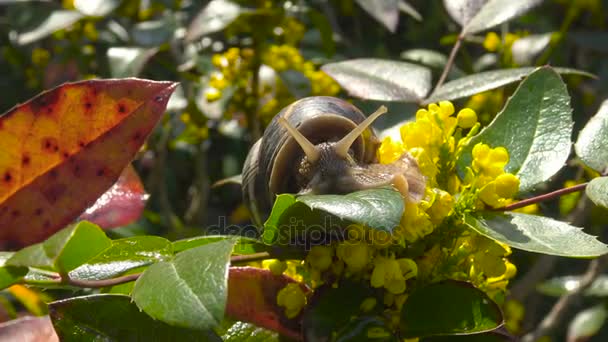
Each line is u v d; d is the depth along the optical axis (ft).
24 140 1.08
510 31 2.39
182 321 0.94
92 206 1.15
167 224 2.04
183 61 2.03
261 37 1.86
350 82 1.36
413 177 1.09
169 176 2.37
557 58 2.16
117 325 1.05
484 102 1.73
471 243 1.09
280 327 1.13
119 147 1.09
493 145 1.15
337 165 1.18
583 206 1.70
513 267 1.16
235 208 2.36
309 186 1.18
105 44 2.08
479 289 1.07
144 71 2.00
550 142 1.14
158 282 0.97
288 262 1.17
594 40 2.11
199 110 1.91
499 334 1.09
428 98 1.34
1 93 2.34
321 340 1.08
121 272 1.07
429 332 1.07
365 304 1.09
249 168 1.26
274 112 1.87
